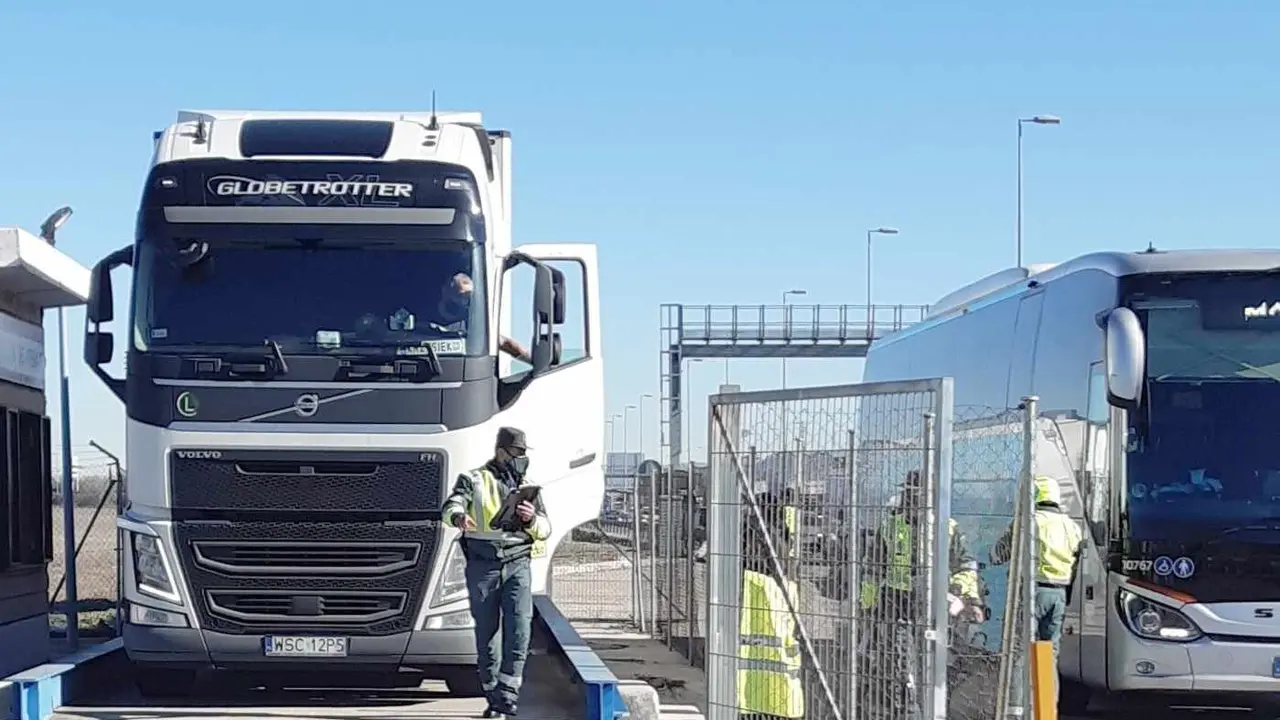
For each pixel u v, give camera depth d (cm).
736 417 961
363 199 1107
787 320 4191
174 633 1072
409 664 1084
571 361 1263
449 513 1034
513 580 1050
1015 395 1570
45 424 1538
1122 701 1530
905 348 2162
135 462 1088
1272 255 1293
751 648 935
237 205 1102
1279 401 1266
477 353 1094
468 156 1145
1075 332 1382
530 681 1297
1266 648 1241
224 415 1073
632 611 2236
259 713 1105
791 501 907
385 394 1078
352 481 1075
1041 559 1212
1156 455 1263
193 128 1159
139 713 1105
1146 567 1255
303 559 1076
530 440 1200
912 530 805
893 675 817
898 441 825
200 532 1072
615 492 2378
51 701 1104
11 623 1398
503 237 1259
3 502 1379
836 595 866
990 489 1096
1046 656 782
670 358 4194
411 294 1098
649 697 1052
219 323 1088
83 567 2723
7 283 1408
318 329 1087
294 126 1170
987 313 1706
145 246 1105
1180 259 1291
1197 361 1271
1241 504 1256
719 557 968
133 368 1091
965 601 1073
